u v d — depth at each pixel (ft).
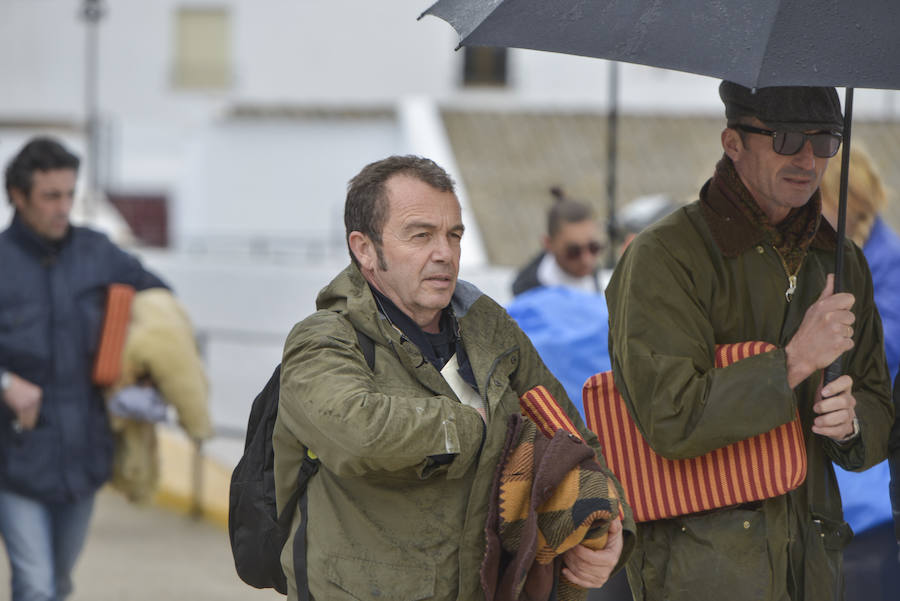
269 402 26.07
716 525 27.68
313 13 226.38
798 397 28.30
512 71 212.43
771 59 22.44
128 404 43.78
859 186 36.60
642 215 71.51
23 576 42.22
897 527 29.96
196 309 91.20
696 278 27.58
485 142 166.30
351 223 24.72
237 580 61.67
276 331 86.99
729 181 27.99
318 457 23.66
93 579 61.05
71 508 43.78
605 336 39.22
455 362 24.70
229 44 229.45
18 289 42.29
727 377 26.20
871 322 29.37
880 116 170.30
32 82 232.94
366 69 224.94
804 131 26.91
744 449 27.35
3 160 201.36
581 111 180.24
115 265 44.39
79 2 232.94
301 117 189.88
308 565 24.30
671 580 28.07
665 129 175.22
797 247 28.27
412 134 169.58
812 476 28.60
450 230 24.30
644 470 28.07
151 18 231.09
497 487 23.56
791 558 28.32
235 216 192.13
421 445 22.50
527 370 25.81
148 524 72.95
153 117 231.91
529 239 142.31
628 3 24.30
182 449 85.56
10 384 41.45
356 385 22.93
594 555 24.08
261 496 26.02
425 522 23.61
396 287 24.26
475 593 23.82
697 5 23.66
